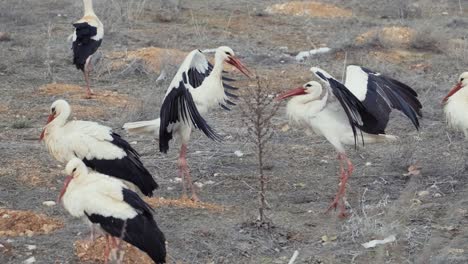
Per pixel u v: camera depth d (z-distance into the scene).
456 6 29.20
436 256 10.38
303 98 12.59
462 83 14.28
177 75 12.28
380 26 25.53
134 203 9.51
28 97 18.08
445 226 11.43
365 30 24.88
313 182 13.52
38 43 22.62
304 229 11.42
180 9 27.91
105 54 21.58
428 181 13.36
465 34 24.66
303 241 11.03
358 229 11.24
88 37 18.42
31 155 14.16
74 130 11.62
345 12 27.78
